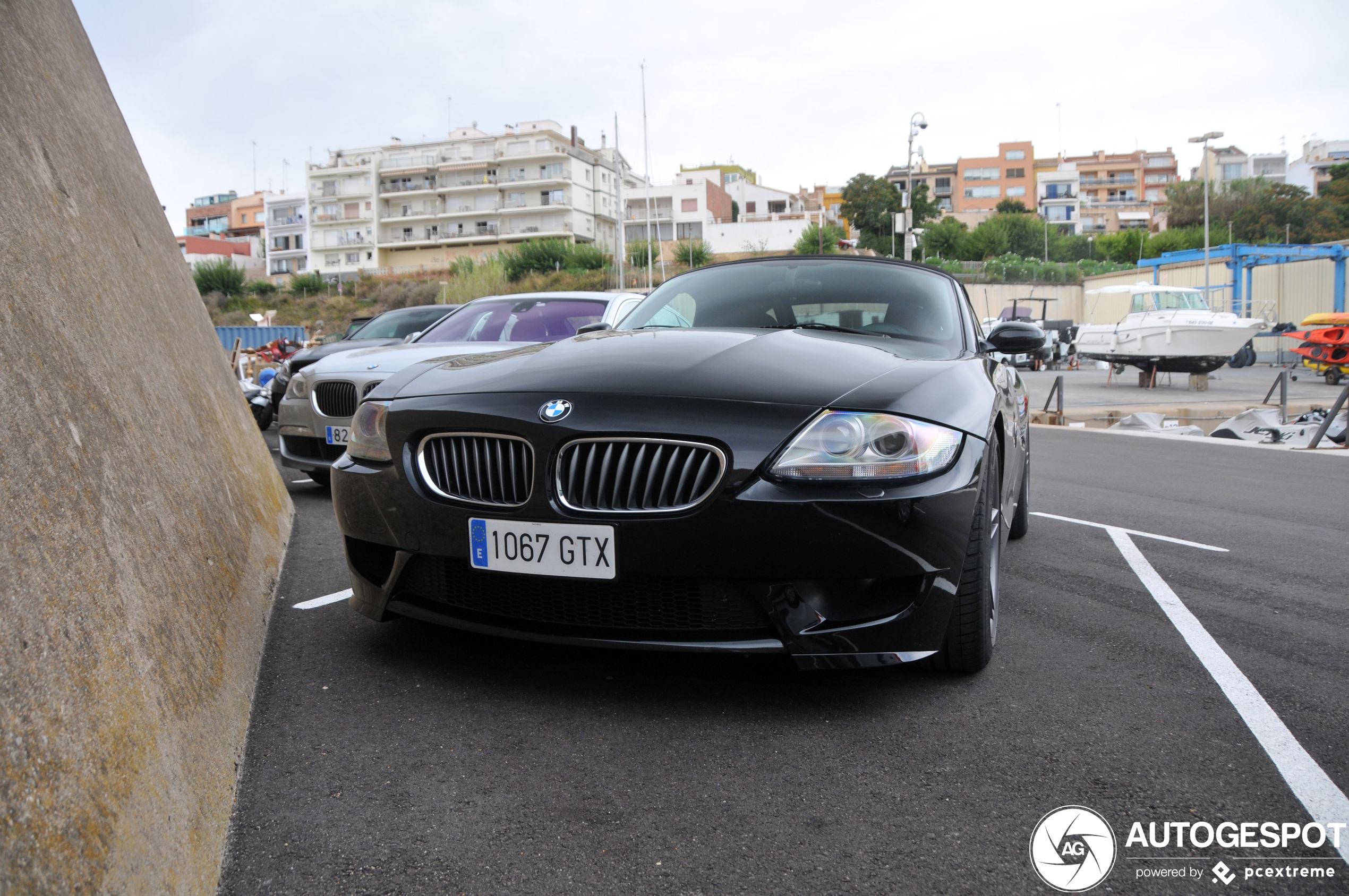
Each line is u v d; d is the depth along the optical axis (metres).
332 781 1.68
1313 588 3.30
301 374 5.14
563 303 5.93
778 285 3.25
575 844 1.47
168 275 3.53
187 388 2.89
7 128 2.21
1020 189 97.50
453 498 2.09
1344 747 1.90
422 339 5.84
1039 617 2.87
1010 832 1.53
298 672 2.24
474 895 1.33
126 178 3.44
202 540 2.24
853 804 1.62
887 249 69.44
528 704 2.06
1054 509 5.16
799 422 1.94
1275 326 21.69
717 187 82.69
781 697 2.13
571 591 2.04
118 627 1.45
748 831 1.52
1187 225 75.62
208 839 1.40
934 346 2.79
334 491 2.37
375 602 2.32
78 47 3.49
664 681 2.22
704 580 1.94
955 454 2.03
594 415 1.98
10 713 1.06
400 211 85.38
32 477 1.40
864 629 1.95
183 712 1.56
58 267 2.08
